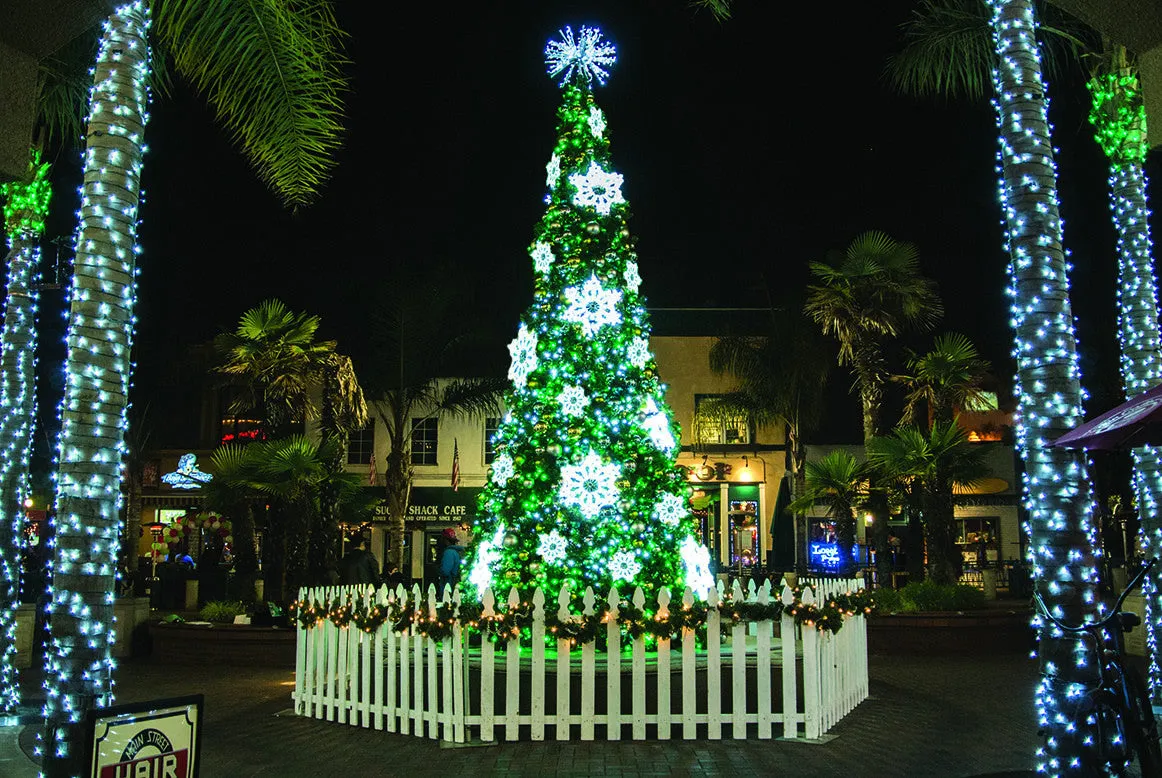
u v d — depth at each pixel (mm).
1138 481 10703
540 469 10445
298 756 8383
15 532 11211
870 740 8781
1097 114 11180
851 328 27406
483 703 8766
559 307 10992
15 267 11617
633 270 11453
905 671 13969
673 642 10125
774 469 35156
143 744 4645
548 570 10109
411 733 9258
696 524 11320
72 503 6207
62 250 13125
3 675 10734
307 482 19359
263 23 9055
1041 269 6719
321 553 19703
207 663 15430
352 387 26031
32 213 11594
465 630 8867
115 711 4551
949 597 17188
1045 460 6555
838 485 22125
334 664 10141
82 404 6285
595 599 9078
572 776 7551
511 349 11570
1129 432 6238
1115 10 6523
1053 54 11578
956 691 11844
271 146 9484
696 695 9016
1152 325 10703
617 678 8758
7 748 8719
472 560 11234
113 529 6332
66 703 6047
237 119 9422
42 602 16797
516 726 8711
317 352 25859
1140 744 6164
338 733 9375
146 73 6926
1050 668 6395
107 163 6551
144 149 6891
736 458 35219
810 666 8953
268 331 25828
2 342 11523
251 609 17141
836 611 9094
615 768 7773
